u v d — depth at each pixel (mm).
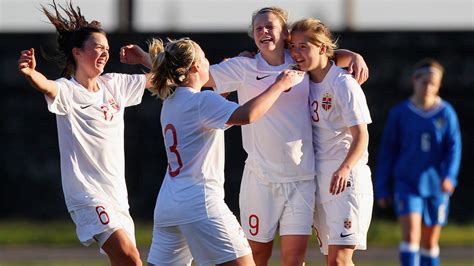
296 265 30578
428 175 43219
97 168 30016
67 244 62750
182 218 27438
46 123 72188
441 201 43500
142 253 56344
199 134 27656
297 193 30453
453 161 43312
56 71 71062
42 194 72250
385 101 70688
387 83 70750
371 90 70812
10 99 72125
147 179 71250
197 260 27688
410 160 43281
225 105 27297
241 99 31156
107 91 30734
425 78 43531
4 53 71875
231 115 27141
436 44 70812
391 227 66875
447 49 70750
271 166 30594
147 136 71250
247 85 30766
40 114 72250
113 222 29875
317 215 31375
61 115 29734
